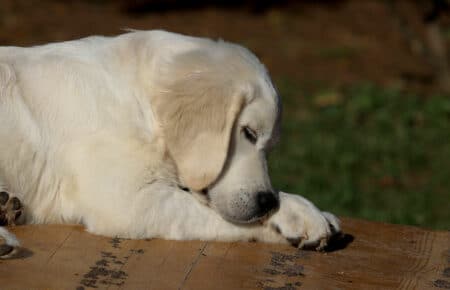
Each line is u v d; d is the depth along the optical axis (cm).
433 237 745
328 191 1405
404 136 1664
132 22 2247
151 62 729
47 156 711
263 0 2550
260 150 722
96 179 691
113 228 684
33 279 602
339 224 706
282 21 2383
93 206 689
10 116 715
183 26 2250
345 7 2538
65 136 709
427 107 1788
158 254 661
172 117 702
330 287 628
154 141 704
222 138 696
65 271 619
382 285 638
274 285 624
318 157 1547
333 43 2236
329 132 1680
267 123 714
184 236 692
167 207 689
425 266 679
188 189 722
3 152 712
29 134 714
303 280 637
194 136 698
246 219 695
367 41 2266
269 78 734
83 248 661
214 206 708
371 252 702
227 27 2289
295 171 1482
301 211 694
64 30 2123
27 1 2380
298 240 688
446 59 1961
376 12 2497
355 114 1764
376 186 1462
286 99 1834
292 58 2100
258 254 679
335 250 701
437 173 1517
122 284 606
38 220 724
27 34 2072
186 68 714
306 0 2597
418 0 2467
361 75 2014
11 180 718
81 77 723
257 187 700
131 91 719
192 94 701
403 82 1972
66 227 704
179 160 700
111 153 695
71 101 716
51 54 743
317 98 1834
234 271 643
